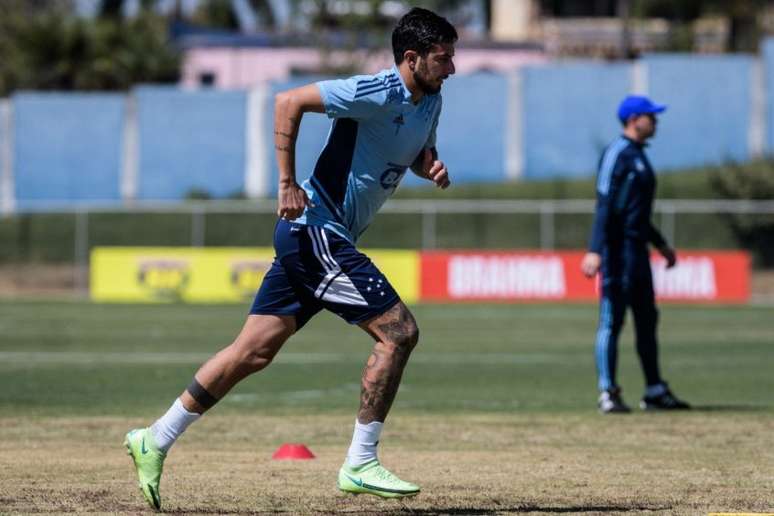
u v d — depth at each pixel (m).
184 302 85.25
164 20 163.50
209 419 33.19
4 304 82.94
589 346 56.28
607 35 177.75
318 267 19.64
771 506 21.00
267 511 20.31
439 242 108.81
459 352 53.44
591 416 34.06
